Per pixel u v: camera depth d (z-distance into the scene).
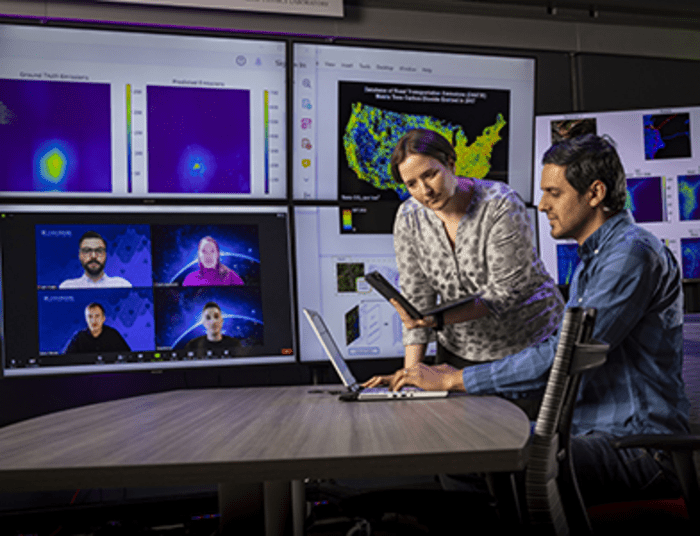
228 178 2.99
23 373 2.73
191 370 2.91
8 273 2.74
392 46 3.13
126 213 2.87
